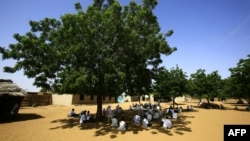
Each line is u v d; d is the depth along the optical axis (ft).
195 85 119.65
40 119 63.41
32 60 50.62
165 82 94.48
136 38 46.68
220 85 117.80
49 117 67.62
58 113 78.84
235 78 100.83
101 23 45.60
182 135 43.50
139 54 50.67
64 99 126.00
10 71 51.21
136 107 90.74
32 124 54.85
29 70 51.21
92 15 45.88
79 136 41.88
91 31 43.47
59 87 50.39
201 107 117.60
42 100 122.21
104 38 46.78
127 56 48.47
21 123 56.49
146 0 51.49
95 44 46.09
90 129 47.98
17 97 65.82
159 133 44.78
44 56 49.78
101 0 53.78
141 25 51.44
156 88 95.04
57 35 50.31
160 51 51.78
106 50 46.60
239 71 98.99
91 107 108.88
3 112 62.49
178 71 96.48
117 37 46.73
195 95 123.44
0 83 64.95
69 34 44.45
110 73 44.39
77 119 62.54
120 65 46.47
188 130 48.39
